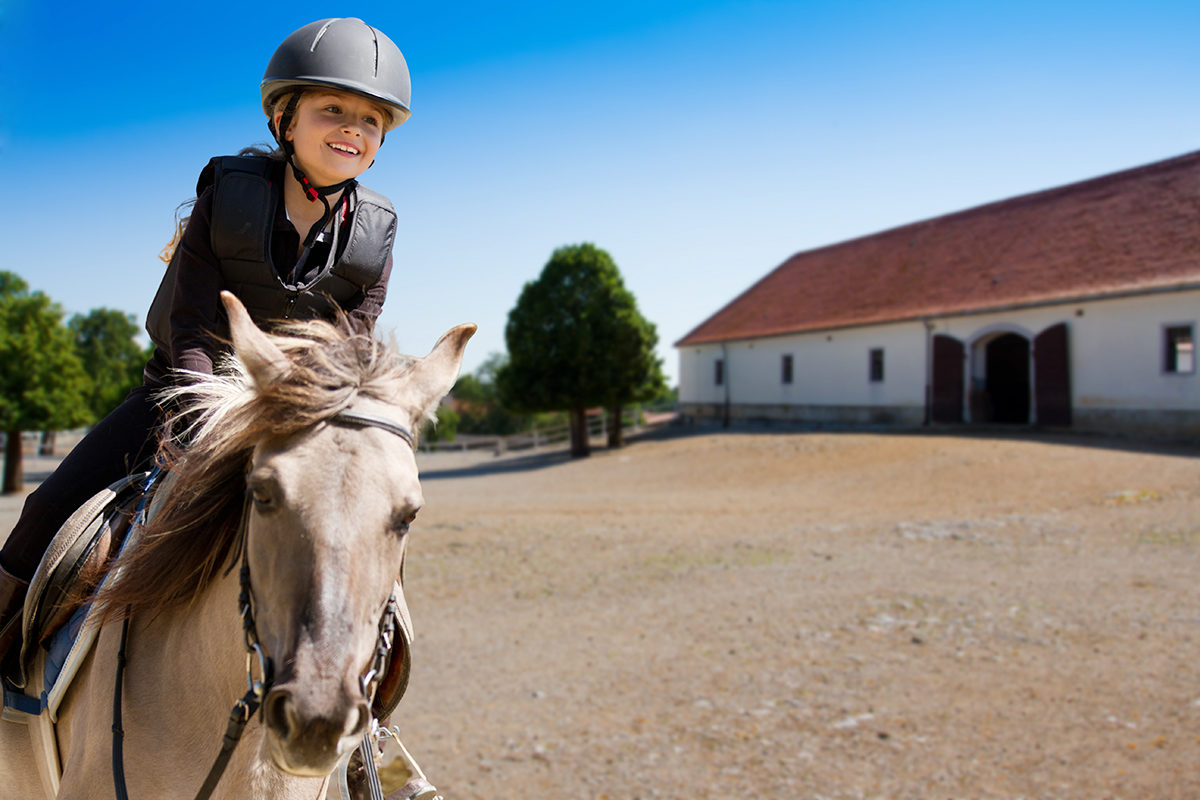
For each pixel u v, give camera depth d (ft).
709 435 116.98
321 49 7.66
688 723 20.07
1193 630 24.97
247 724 6.27
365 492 5.47
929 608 29.07
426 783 7.63
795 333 121.29
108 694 6.81
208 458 6.10
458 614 31.71
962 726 19.11
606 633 28.35
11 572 7.85
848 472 73.97
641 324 108.06
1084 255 93.30
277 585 5.30
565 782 17.11
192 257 7.75
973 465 68.28
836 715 20.13
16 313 94.07
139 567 6.57
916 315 102.63
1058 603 28.76
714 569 37.76
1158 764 16.60
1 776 8.13
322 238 8.25
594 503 64.95
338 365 5.98
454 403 240.32
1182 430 77.71
